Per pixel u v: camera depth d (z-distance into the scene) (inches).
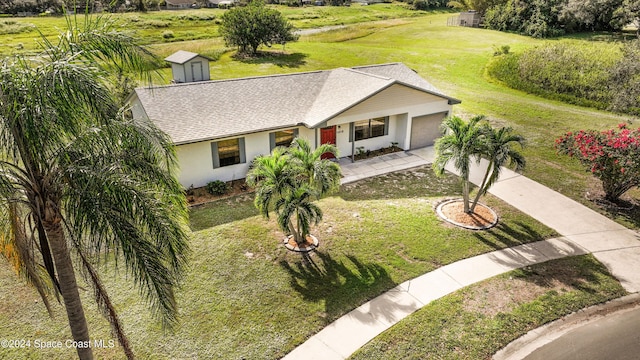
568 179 750.5
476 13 2454.5
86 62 261.1
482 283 476.7
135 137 282.5
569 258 526.9
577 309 439.8
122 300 446.6
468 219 612.4
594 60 1246.3
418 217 619.8
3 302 444.8
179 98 738.2
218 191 698.2
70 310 299.9
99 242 259.3
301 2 3895.2
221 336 400.8
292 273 492.1
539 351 386.0
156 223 270.8
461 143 580.1
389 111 824.3
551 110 1114.7
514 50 1596.9
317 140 781.9
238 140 725.3
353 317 424.5
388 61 1615.4
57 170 264.7
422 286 471.5
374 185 729.6
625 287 475.2
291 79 866.8
